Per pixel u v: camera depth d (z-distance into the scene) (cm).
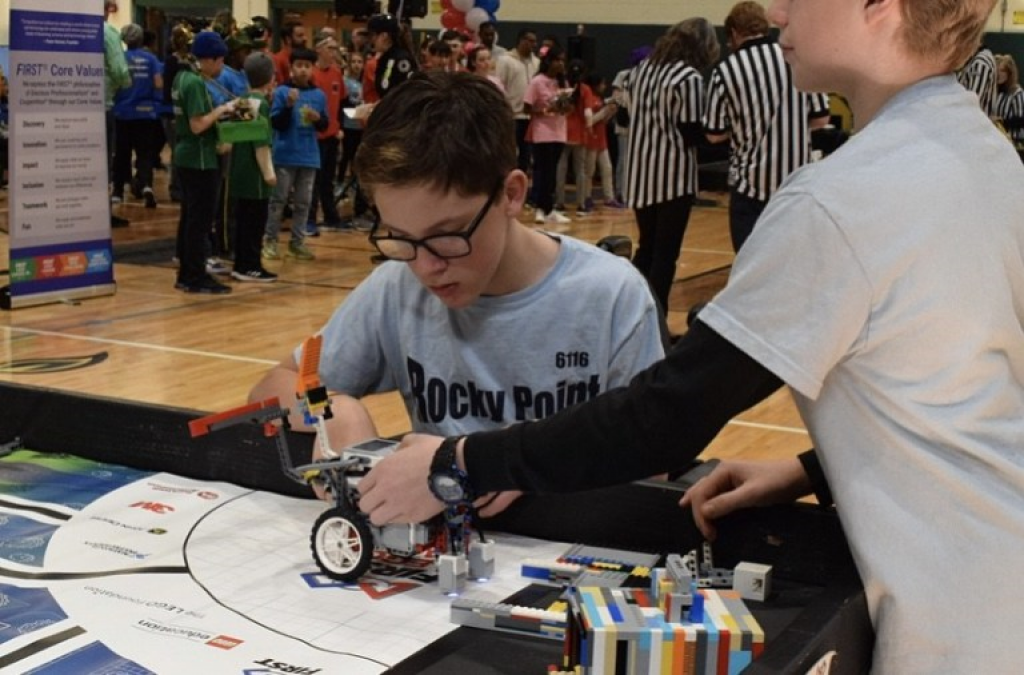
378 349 175
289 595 130
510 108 145
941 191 110
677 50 599
